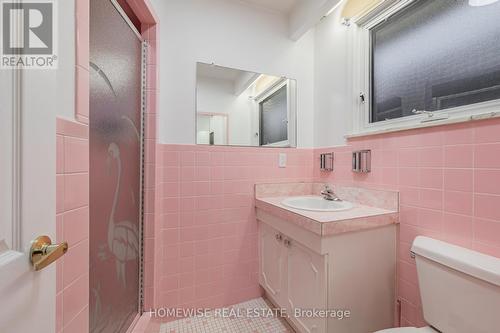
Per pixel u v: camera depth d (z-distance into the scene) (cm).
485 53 101
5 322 37
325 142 190
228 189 176
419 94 129
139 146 140
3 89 39
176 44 161
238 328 154
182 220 163
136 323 133
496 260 89
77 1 69
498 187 92
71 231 67
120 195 115
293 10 186
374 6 148
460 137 104
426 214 117
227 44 175
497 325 80
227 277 176
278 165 192
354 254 120
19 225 41
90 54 87
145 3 123
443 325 96
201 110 168
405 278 127
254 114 183
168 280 160
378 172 144
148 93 143
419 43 129
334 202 164
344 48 171
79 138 71
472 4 106
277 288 158
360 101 164
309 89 202
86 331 75
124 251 120
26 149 42
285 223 144
